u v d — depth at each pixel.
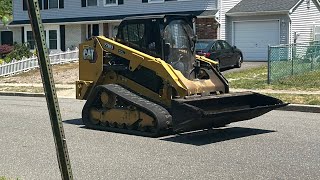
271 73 20.52
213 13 31.39
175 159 8.67
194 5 32.47
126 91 11.43
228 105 10.97
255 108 10.39
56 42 39.38
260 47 32.00
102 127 11.63
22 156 9.07
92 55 12.32
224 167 8.05
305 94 16.81
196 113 9.58
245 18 32.22
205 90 10.95
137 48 11.70
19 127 12.28
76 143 10.14
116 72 11.98
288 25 31.12
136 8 34.94
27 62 30.06
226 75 23.41
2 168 8.18
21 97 20.70
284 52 21.34
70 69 29.09
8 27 42.12
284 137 10.57
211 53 24.67
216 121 10.45
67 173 3.94
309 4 33.47
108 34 37.16
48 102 3.76
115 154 9.12
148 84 11.34
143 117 10.81
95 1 37.09
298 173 7.62
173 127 10.10
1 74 28.58
